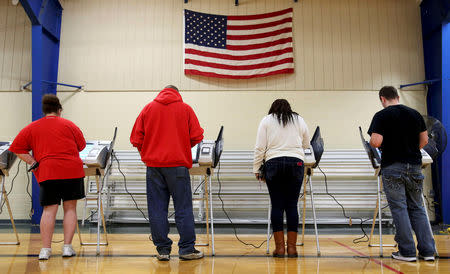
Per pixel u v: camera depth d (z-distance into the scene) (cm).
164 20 579
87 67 569
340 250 296
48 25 541
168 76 565
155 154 248
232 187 511
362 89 561
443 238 376
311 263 237
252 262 241
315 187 514
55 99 278
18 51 575
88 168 306
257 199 508
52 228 261
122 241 350
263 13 578
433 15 536
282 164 260
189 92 562
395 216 254
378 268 221
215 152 306
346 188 515
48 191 260
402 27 574
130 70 568
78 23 580
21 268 221
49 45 552
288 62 558
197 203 505
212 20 575
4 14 583
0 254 275
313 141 312
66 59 570
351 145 548
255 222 503
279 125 271
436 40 540
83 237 379
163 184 253
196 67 559
